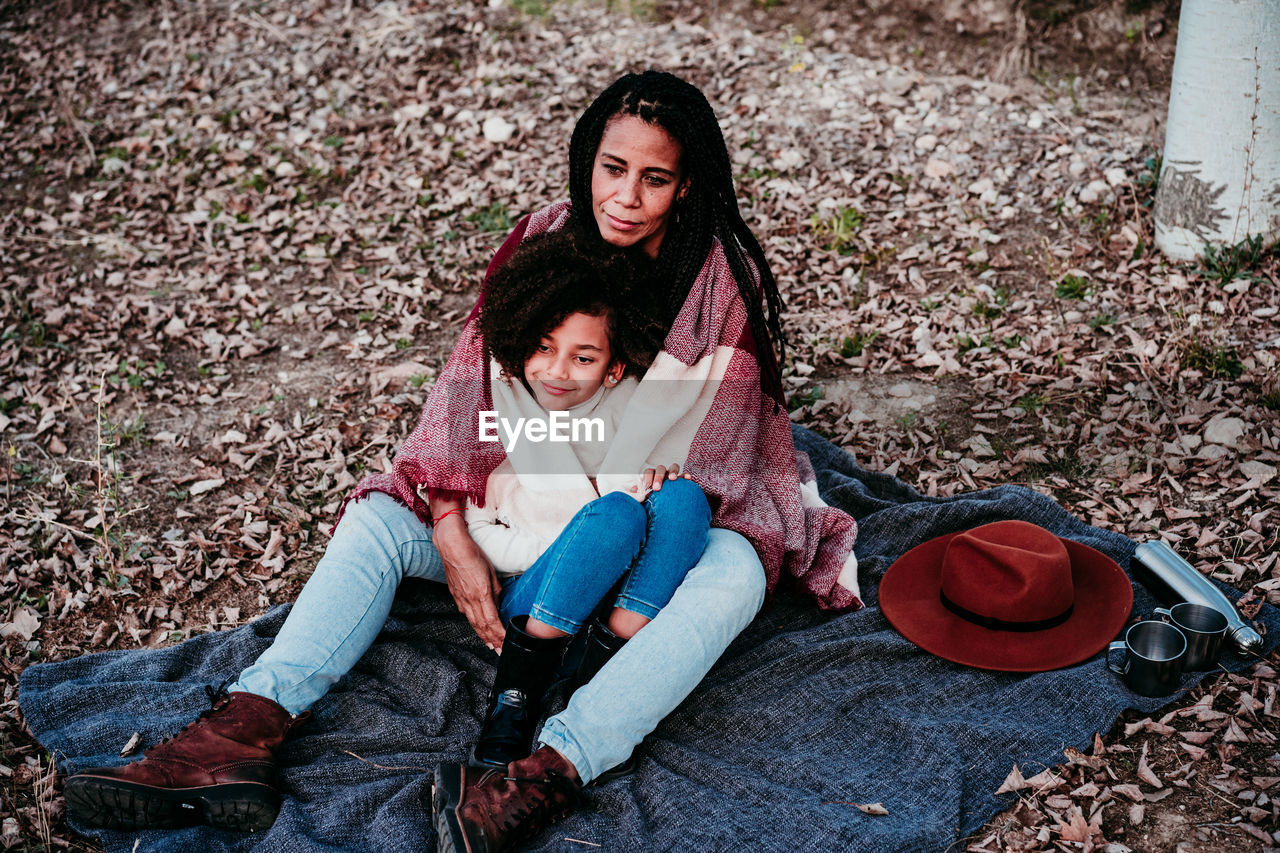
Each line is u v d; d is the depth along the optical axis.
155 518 3.89
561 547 2.64
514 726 2.59
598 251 2.74
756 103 6.27
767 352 3.00
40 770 2.78
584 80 6.61
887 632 3.03
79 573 3.61
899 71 6.39
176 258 5.58
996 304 4.72
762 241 5.31
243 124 6.61
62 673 3.08
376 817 2.54
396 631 3.12
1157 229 4.84
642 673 2.55
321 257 5.52
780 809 2.51
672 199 2.84
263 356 4.85
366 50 7.06
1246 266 4.63
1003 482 3.80
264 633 3.21
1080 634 2.94
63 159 6.49
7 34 7.62
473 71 6.80
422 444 2.92
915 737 2.69
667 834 2.48
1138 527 3.50
